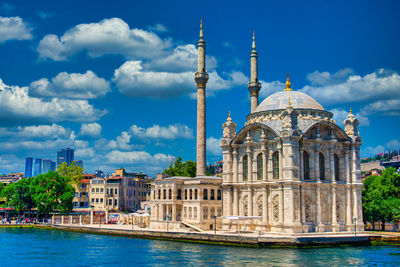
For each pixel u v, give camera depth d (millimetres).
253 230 112875
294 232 103250
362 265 74375
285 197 105125
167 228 118812
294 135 106062
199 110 137500
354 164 117000
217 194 128875
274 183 109375
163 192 135375
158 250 94250
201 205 124938
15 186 177625
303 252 88312
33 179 181250
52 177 173625
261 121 117938
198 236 107250
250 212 114000
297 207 105250
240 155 119312
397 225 135250
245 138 118562
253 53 148750
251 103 147375
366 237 100375
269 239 95438
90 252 92750
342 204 114875
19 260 83688
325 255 84500
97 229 135750
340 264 75250
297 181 105250
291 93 121562
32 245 105438
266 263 76312
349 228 113562
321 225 108688
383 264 75188
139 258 84062
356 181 116312
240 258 81625
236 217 106062
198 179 128000
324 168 113500
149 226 140500
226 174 120250
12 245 105562
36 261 82438
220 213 128375
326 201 112188
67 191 177375
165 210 134500
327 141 113125
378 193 131875
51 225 158250
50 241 113812
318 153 111750
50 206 170625
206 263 77188
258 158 115375
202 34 141750
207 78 139125
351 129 118625
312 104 119062
